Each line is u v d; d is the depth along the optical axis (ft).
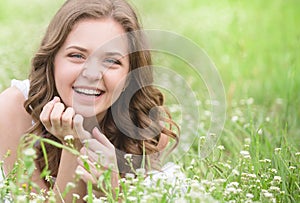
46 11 31.91
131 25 11.42
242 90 20.35
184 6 34.83
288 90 17.39
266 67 23.65
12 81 12.62
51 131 10.54
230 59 23.76
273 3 33.14
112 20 11.20
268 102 19.66
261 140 13.98
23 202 8.67
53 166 11.87
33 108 11.80
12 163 11.87
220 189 10.14
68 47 10.90
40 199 9.60
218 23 27.86
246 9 31.89
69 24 10.99
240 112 17.48
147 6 34.17
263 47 26.71
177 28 28.84
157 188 9.41
